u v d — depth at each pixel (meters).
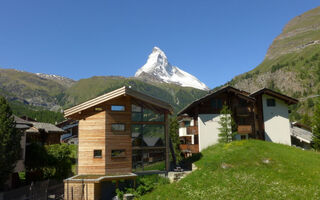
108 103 23.77
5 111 24.33
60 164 32.12
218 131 35.19
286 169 21.52
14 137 24.27
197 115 36.25
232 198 16.42
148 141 24.66
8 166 23.14
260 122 39.59
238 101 37.84
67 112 23.70
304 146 44.88
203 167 24.53
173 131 50.78
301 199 15.52
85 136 23.39
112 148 23.09
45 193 23.80
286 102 40.09
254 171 21.67
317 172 20.42
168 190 20.02
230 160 24.42
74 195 20.05
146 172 23.81
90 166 22.75
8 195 22.34
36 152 30.50
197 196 17.61
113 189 23.28
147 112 25.19
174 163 33.16
